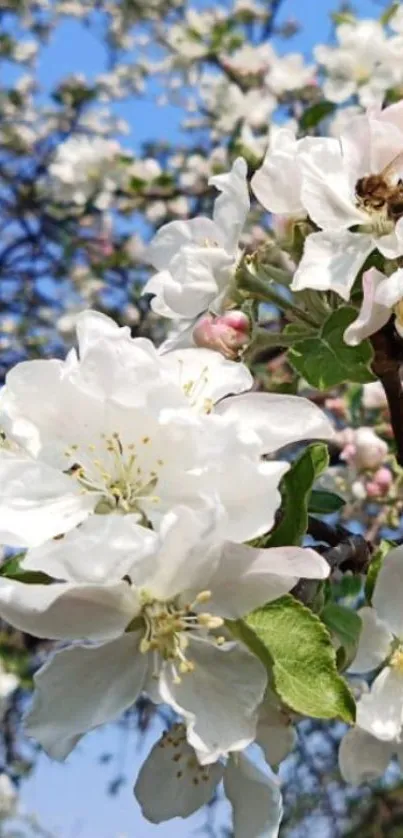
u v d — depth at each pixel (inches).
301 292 9.8
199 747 7.3
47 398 7.8
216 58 33.7
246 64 32.3
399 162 9.4
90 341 7.9
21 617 7.2
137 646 7.5
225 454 7.3
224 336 9.5
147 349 7.7
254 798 7.8
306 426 7.8
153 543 7.0
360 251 9.2
